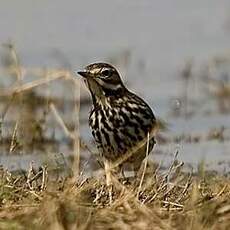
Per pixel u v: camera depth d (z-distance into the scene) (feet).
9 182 42.55
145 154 46.60
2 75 68.69
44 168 43.21
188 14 91.91
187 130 61.72
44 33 83.56
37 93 65.21
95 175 46.55
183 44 83.20
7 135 55.72
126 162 46.96
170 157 54.65
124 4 93.91
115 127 46.73
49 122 61.87
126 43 82.79
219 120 64.44
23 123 57.41
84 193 41.06
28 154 54.80
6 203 40.09
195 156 55.16
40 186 42.96
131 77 75.46
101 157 49.29
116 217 38.09
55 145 57.47
